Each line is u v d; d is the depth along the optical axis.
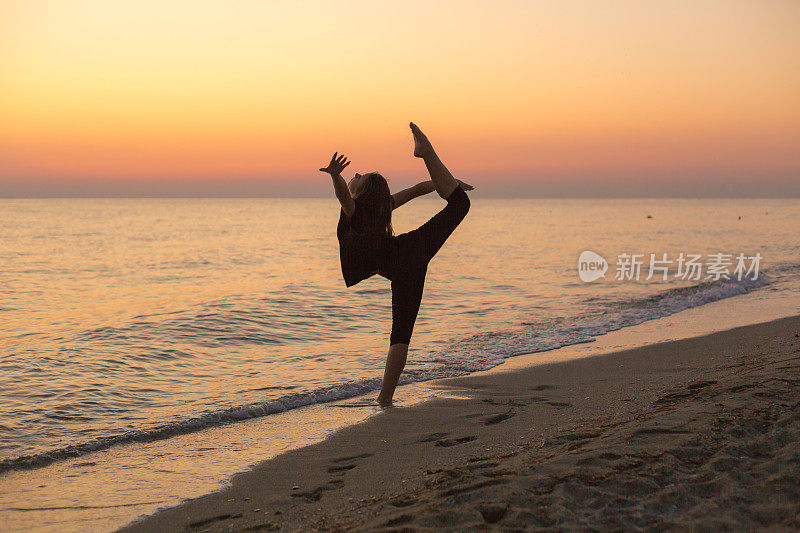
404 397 6.52
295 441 5.15
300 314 12.63
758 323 10.91
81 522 3.66
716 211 131.25
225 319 11.80
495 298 15.46
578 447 3.84
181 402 6.65
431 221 5.44
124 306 14.51
